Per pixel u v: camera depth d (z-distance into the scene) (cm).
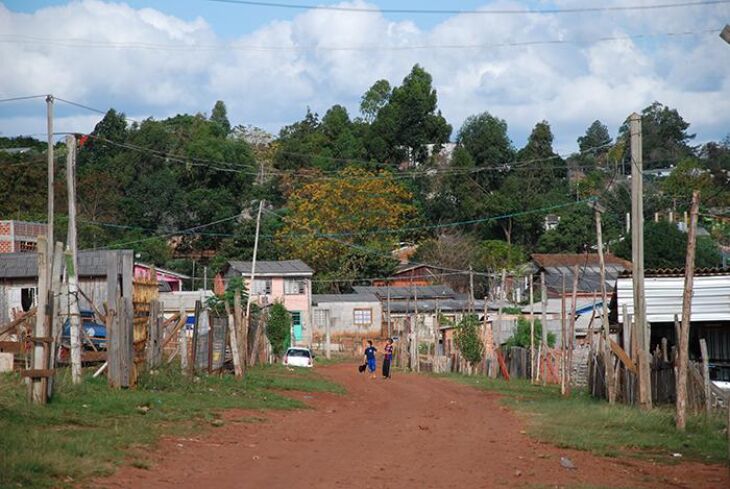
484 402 2750
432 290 7462
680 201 7169
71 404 1730
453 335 5344
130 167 7525
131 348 2116
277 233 7519
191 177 7588
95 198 6994
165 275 6306
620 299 2950
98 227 6544
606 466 1462
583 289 6525
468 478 1279
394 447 1585
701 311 2895
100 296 3991
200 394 2228
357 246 7550
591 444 1683
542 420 2089
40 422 1488
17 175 6794
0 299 4159
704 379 2056
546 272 7044
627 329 2595
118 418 1645
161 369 2338
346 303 7262
